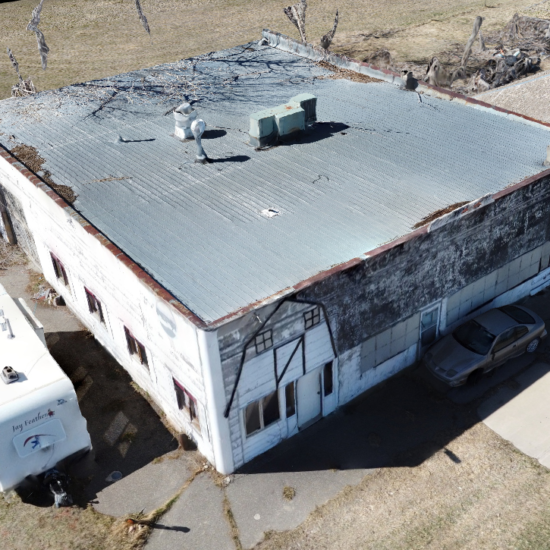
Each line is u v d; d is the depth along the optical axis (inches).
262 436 518.9
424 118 785.6
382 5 2096.5
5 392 475.8
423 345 621.3
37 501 494.6
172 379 518.0
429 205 591.8
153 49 1740.9
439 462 512.7
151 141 738.2
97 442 547.8
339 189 623.5
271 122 704.4
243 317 442.3
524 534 451.5
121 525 469.4
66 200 617.3
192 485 503.2
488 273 635.5
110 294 568.7
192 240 548.1
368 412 565.0
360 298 522.0
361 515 471.8
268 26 1910.7
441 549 444.5
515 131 748.6
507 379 596.1
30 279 776.3
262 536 459.5
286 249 532.1
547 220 663.1
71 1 2233.0
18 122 804.0
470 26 1800.0
